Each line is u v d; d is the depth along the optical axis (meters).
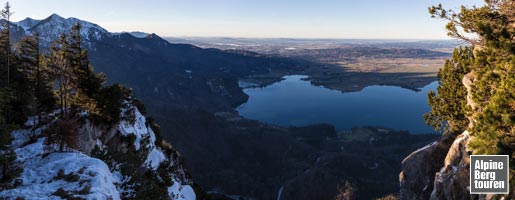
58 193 22.38
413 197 36.44
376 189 140.25
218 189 149.62
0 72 42.09
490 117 15.29
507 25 18.28
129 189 29.67
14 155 25.94
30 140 36.00
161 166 54.09
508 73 15.43
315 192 135.88
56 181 24.48
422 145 178.88
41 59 46.81
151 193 30.47
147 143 54.47
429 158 35.62
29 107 43.41
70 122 33.75
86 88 45.62
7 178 24.72
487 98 17.75
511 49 15.63
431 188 33.66
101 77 53.84
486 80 16.94
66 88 45.72
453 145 29.22
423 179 35.56
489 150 15.30
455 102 38.47
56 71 43.75
